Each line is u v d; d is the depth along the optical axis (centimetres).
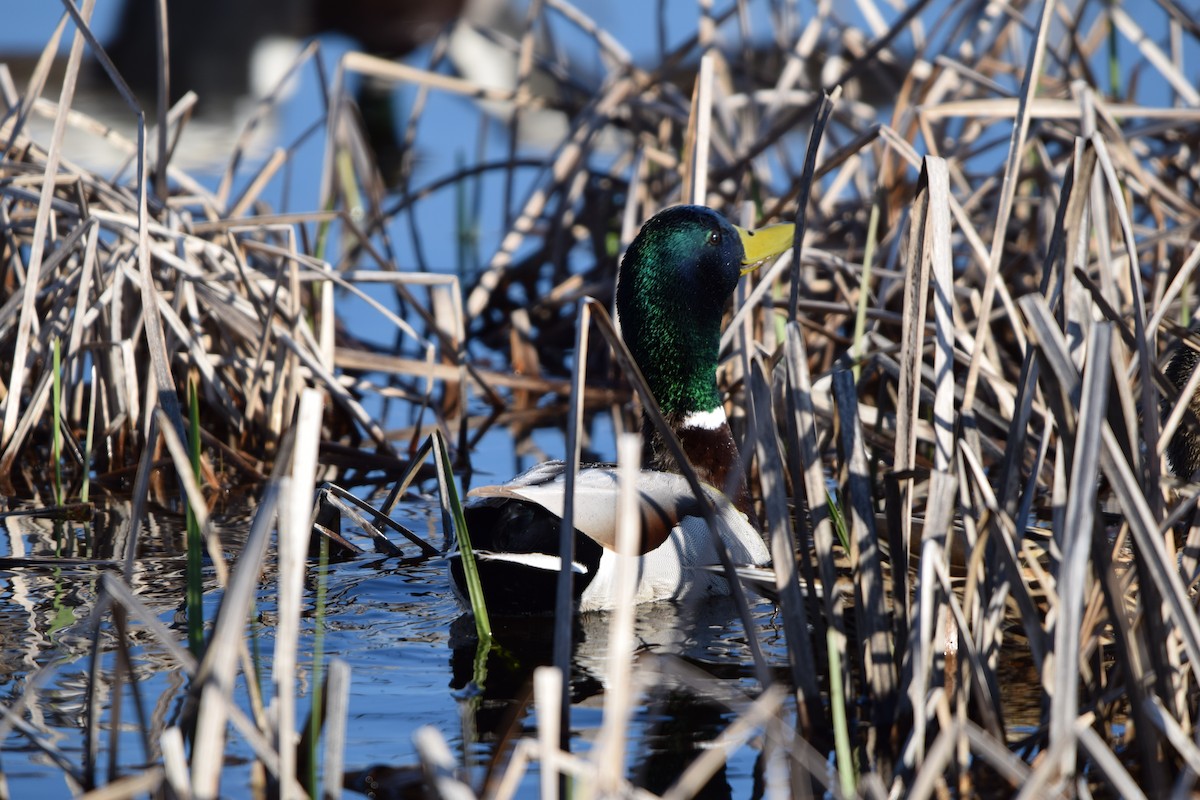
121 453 1225
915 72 1504
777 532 706
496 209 2173
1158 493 679
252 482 1209
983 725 672
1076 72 1680
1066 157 1523
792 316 808
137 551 1002
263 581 922
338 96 1653
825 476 1188
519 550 858
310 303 1505
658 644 827
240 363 1327
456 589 869
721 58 1678
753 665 793
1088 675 698
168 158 1455
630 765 661
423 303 1766
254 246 1312
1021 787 580
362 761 666
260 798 622
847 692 714
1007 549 673
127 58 2858
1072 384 603
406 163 1859
